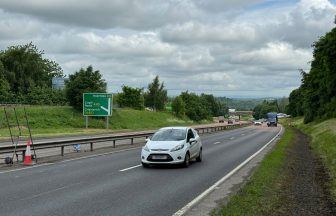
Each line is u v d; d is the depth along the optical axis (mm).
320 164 22516
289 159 23078
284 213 10031
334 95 80438
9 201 10945
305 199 12102
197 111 140125
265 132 62750
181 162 18359
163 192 12469
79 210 9953
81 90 77188
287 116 194625
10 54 102250
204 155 24969
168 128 20344
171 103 127125
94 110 65125
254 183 13727
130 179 15039
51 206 10367
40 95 86750
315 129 60969
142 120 92562
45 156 23734
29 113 67500
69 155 24094
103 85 80062
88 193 12203
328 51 73875
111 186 13484
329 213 10422
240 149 29734
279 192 12719
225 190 12914
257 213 9609
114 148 29594
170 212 9852
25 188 12969
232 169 18156
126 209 10117
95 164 19688
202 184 14039
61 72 129875
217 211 9797
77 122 72562
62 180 14672
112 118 82062
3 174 16141
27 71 105750
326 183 15609
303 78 111250
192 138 20125
